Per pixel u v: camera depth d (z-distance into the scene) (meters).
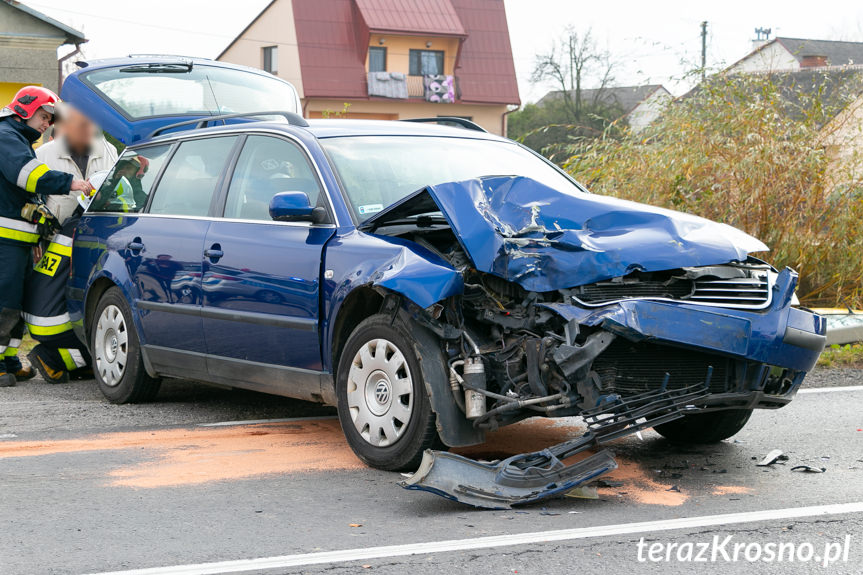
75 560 3.83
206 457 5.64
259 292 5.93
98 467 5.42
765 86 12.68
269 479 5.14
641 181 12.89
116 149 9.12
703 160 12.42
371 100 48.16
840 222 12.31
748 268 5.15
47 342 8.27
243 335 6.10
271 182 6.18
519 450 5.81
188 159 7.01
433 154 6.28
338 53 48.00
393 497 4.77
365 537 4.12
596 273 4.79
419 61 49.75
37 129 8.32
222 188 6.52
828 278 12.74
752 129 12.41
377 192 5.80
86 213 7.89
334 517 4.43
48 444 6.04
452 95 49.56
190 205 6.78
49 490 4.92
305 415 6.96
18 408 7.28
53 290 8.25
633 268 4.86
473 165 6.31
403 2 49.09
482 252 4.88
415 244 5.29
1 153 7.91
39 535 4.16
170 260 6.69
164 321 6.79
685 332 4.73
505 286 5.02
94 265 7.53
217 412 7.09
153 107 9.45
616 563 3.77
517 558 3.83
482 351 4.93
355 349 5.36
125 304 7.24
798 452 5.78
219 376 6.43
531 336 4.84
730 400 4.97
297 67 47.94
